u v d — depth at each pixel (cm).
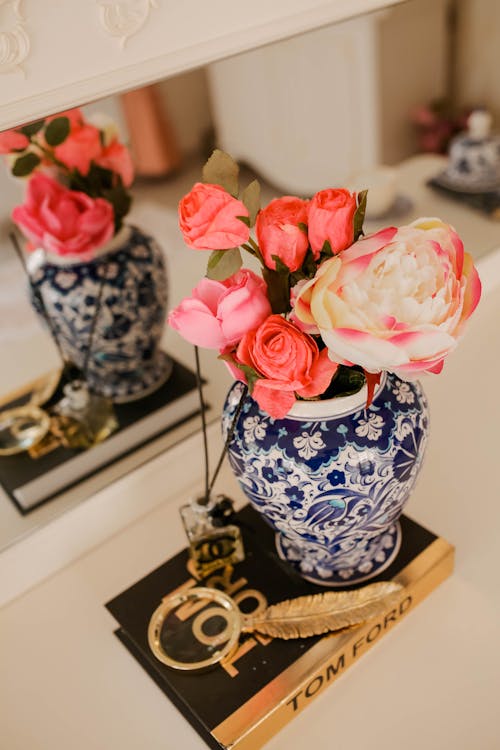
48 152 68
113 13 51
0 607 66
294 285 45
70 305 74
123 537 70
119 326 75
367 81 92
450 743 51
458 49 113
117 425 73
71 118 67
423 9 102
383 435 49
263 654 54
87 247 73
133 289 75
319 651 54
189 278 80
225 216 38
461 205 110
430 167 117
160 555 67
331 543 54
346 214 40
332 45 86
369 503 50
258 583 59
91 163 70
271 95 80
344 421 49
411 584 57
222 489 72
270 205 44
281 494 50
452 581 61
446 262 41
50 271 74
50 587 66
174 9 54
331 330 40
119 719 56
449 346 40
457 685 54
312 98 86
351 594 57
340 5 64
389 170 107
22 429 74
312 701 54
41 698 58
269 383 42
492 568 62
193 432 74
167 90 71
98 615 63
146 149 74
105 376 76
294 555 60
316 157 91
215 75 74
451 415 77
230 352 45
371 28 92
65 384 76
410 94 108
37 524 68
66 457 71
